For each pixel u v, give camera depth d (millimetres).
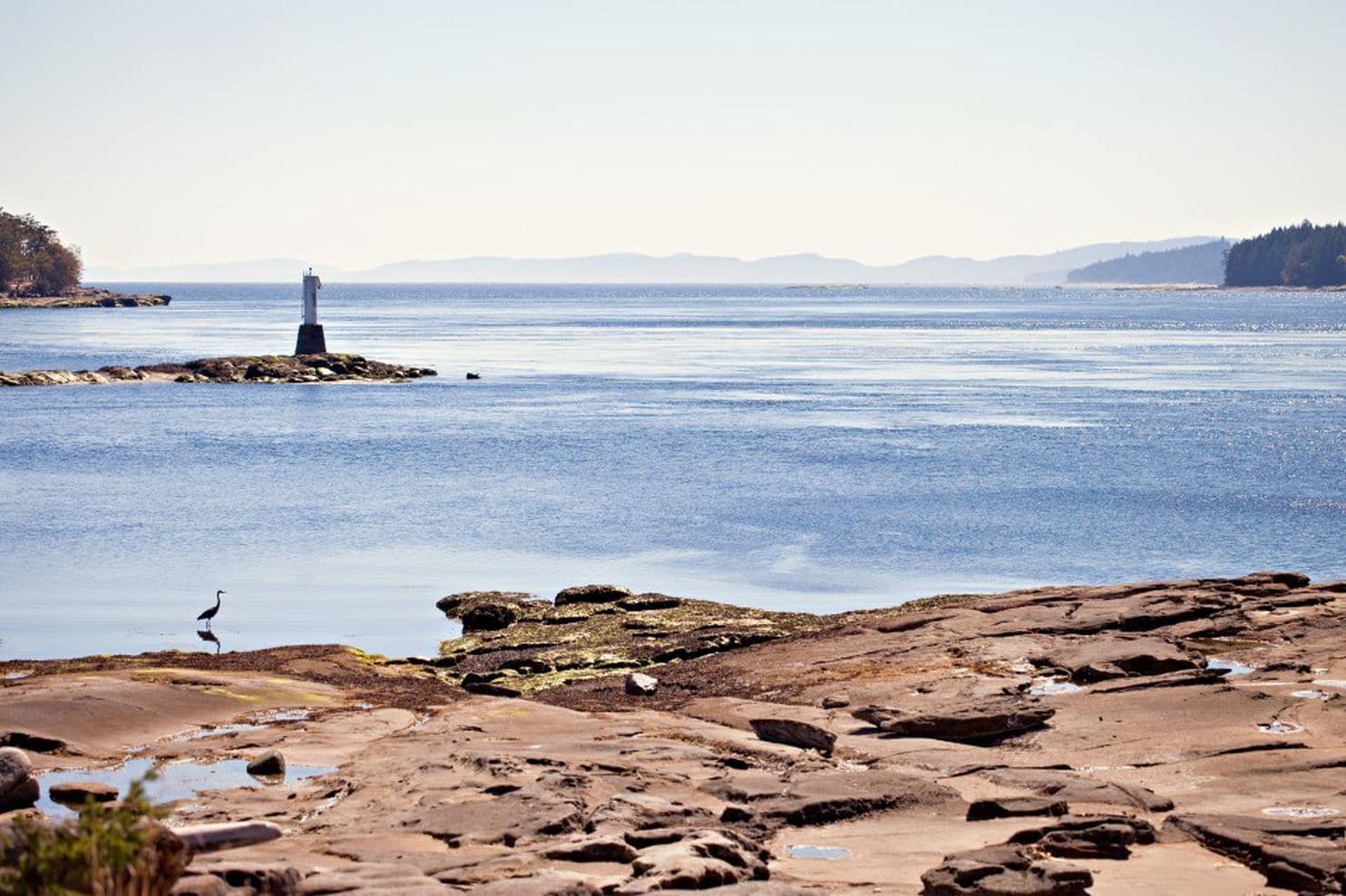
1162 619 35406
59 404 114938
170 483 71625
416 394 127062
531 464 79062
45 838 12891
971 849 18859
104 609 44688
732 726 27859
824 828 20859
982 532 58156
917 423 101750
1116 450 85500
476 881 17406
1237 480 73000
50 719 26656
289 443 89250
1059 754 24797
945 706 27391
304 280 148375
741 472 75625
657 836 19016
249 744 26031
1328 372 154625
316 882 16672
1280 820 20125
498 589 48031
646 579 49406
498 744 25734
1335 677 29203
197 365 143000
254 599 46188
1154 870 18484
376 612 44375
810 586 48438
